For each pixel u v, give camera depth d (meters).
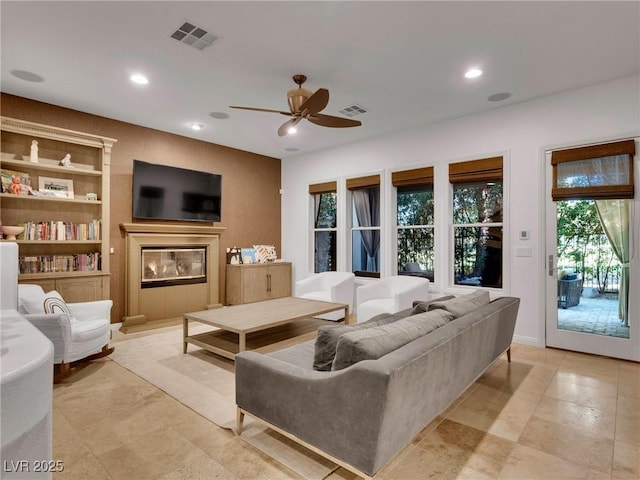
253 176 6.52
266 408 2.02
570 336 3.87
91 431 2.26
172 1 2.40
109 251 4.58
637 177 3.50
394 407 1.57
